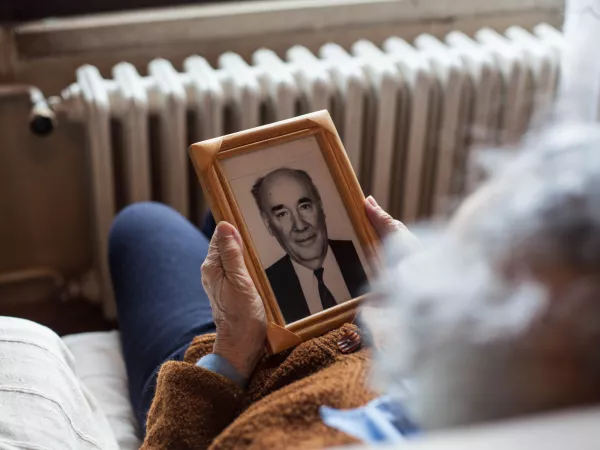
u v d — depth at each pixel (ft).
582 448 1.47
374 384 2.32
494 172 1.97
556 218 1.68
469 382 1.72
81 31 5.50
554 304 1.64
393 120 5.63
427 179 6.09
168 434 2.72
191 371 2.80
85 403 3.08
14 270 6.24
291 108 5.35
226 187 2.92
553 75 5.77
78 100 5.14
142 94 5.13
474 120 5.80
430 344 1.79
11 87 5.43
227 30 5.77
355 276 3.03
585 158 1.77
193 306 3.63
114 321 6.03
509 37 6.13
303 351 2.88
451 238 1.93
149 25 5.60
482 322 1.71
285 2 5.86
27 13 5.38
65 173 5.96
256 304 2.87
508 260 1.72
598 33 5.42
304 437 2.32
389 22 6.07
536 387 1.66
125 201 5.76
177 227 4.11
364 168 6.02
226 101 5.44
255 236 2.94
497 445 1.51
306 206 3.02
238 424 2.43
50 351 3.14
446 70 5.57
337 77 5.50
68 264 6.37
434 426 1.79
